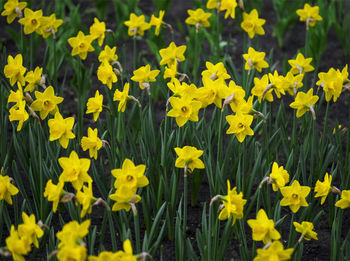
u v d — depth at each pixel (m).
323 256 4.14
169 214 4.07
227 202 2.96
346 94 6.57
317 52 6.68
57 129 3.34
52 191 2.86
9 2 4.77
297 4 7.43
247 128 3.32
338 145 4.33
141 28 5.46
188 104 3.27
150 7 8.87
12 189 3.23
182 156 3.15
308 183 4.22
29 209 4.05
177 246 3.67
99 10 7.93
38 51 7.24
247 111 3.34
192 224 4.48
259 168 4.09
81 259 2.56
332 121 6.11
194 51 6.22
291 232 3.59
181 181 5.07
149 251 3.33
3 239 4.19
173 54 4.16
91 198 2.88
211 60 5.09
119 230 4.09
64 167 2.93
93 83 6.68
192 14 5.36
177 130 4.30
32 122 4.39
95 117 3.74
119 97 3.67
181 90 3.48
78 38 4.54
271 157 4.77
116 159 4.21
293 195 3.19
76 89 6.08
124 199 2.97
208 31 7.90
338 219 3.63
